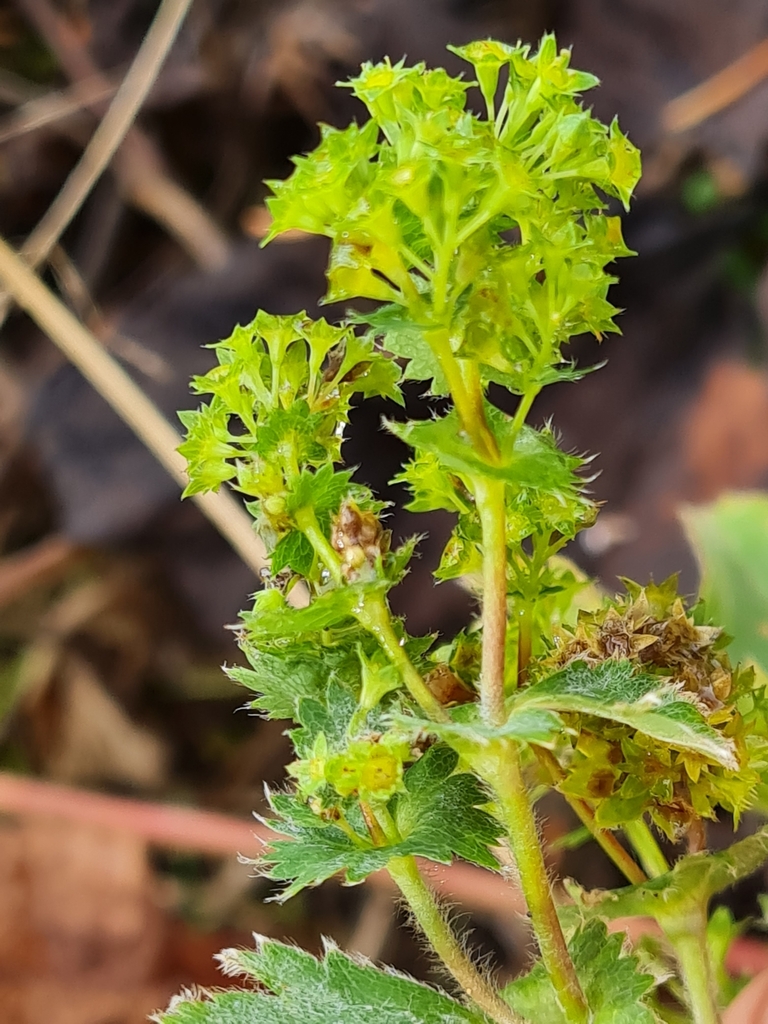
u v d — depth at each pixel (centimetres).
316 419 6
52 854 17
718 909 9
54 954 16
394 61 21
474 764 6
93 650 20
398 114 5
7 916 17
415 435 5
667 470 19
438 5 21
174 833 16
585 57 21
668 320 20
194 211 21
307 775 5
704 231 20
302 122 22
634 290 21
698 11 20
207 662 20
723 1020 8
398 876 6
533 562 7
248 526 14
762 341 20
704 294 20
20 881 17
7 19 22
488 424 6
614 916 7
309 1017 6
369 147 5
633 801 6
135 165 21
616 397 20
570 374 5
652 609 7
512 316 5
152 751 20
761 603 11
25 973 16
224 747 20
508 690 7
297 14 21
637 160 5
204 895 18
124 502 20
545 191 5
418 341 6
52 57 22
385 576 6
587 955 7
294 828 6
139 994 16
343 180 5
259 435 6
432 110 5
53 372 21
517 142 5
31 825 17
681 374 20
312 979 6
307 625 6
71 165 22
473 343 5
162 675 20
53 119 21
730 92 20
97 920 17
